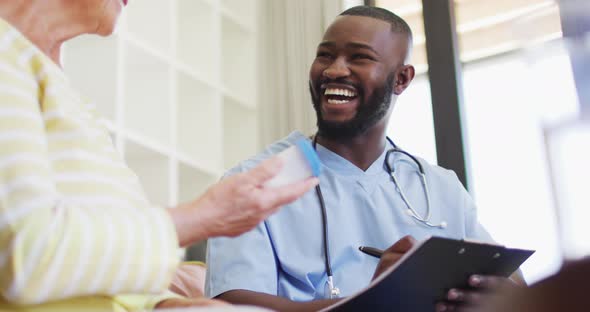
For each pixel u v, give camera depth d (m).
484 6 3.42
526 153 3.10
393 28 1.87
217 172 3.27
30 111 0.88
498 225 3.07
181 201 3.31
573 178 0.37
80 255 0.80
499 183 3.13
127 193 0.98
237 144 3.60
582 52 0.42
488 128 3.24
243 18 3.69
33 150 0.85
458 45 3.40
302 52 3.62
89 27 1.13
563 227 0.37
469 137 3.28
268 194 0.93
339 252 1.63
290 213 1.67
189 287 1.80
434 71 3.36
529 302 0.37
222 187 0.93
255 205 0.92
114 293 0.84
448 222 1.78
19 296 0.78
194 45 3.44
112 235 0.82
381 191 1.76
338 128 1.77
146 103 3.10
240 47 3.69
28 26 1.07
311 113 3.52
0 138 0.84
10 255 0.78
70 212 0.82
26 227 0.78
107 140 1.05
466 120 3.30
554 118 0.39
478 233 1.83
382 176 1.79
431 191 1.82
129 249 0.83
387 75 1.82
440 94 3.32
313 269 1.60
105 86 2.80
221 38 3.69
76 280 0.80
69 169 0.93
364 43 1.81
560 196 0.37
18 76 0.91
